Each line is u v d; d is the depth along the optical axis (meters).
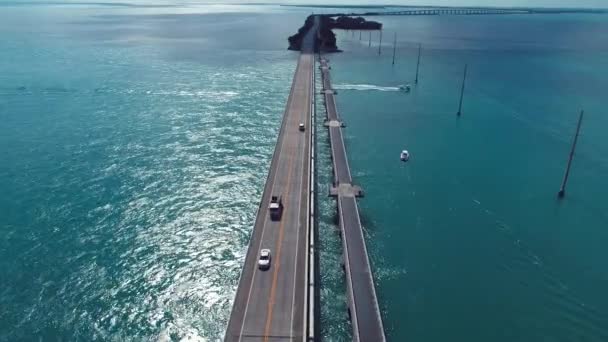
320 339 47.06
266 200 67.50
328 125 105.44
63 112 114.06
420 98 133.75
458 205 72.19
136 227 63.97
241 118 111.19
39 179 77.50
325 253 60.47
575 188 78.06
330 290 53.84
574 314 50.94
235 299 47.38
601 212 70.50
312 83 140.38
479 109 122.94
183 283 53.34
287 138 92.81
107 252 58.56
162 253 58.56
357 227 62.81
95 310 49.28
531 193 76.12
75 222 64.94
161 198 71.81
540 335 48.03
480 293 53.72
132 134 99.25
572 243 62.97
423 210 70.69
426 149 94.31
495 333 48.16
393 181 79.94
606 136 102.94
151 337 45.97
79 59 187.88
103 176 78.94
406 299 52.59
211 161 85.81
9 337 45.69
